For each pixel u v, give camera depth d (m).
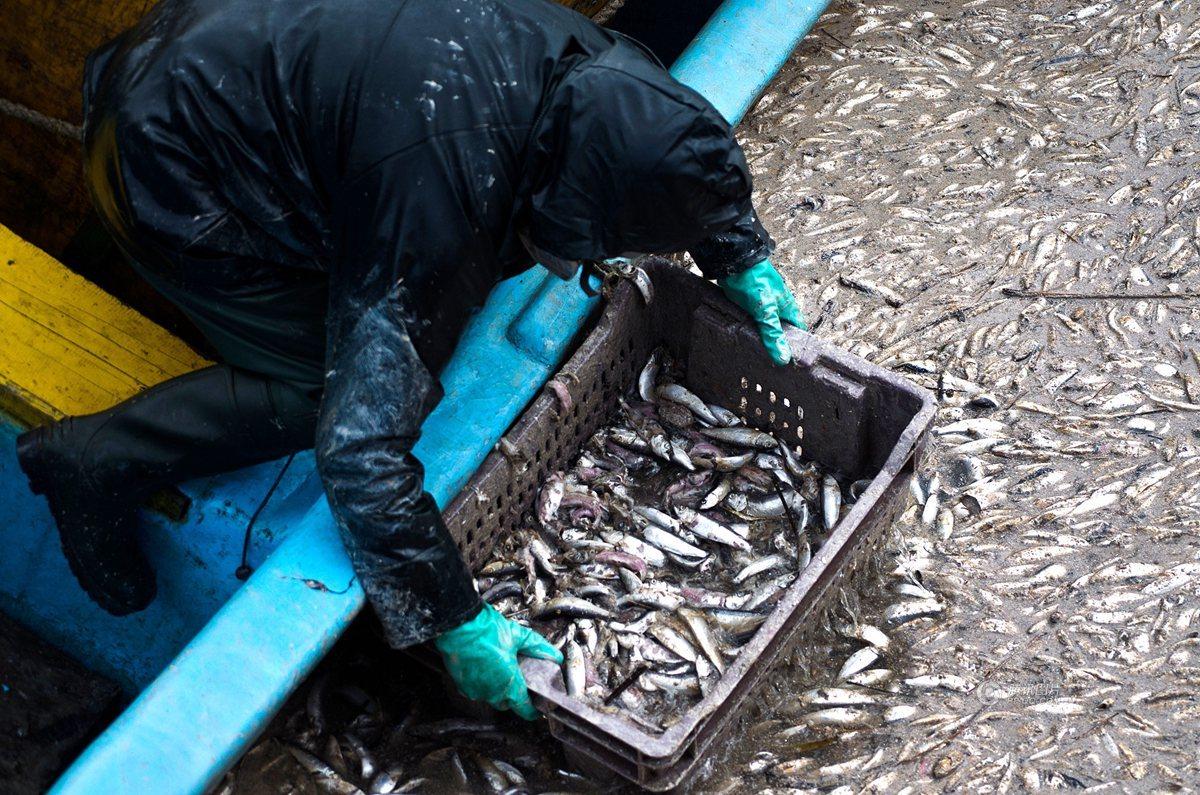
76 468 3.96
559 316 4.39
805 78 6.02
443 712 4.13
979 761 3.73
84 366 4.35
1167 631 3.96
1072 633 4.00
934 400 4.02
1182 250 5.08
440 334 3.41
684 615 4.03
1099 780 3.64
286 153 3.42
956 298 5.04
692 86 5.03
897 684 3.94
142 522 4.22
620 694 3.90
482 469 4.06
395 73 3.28
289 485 4.14
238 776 3.99
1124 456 4.46
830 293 5.12
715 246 4.06
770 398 4.43
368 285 3.31
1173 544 4.18
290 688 3.55
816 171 5.61
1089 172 5.44
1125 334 4.82
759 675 3.63
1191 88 5.72
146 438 3.95
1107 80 5.82
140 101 3.44
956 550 4.27
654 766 3.41
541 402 4.20
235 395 3.91
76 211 5.79
